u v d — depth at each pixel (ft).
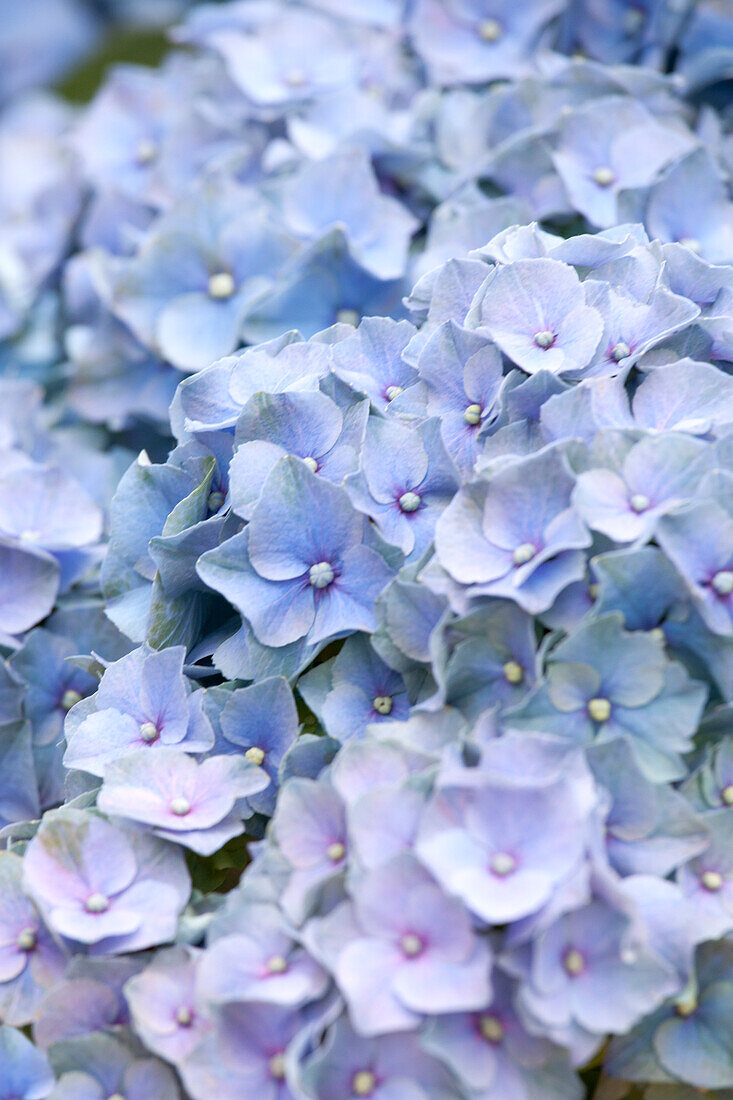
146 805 2.19
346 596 2.23
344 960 2.06
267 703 2.23
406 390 2.28
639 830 2.12
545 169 2.58
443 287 2.31
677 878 2.12
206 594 2.33
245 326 2.55
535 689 2.12
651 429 2.21
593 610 2.13
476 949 2.05
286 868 2.13
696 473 2.15
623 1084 2.14
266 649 2.24
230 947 2.11
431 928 2.06
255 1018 2.09
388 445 2.24
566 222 2.57
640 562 2.12
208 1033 2.11
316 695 2.23
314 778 2.22
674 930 2.08
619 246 2.30
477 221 2.54
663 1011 2.12
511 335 2.25
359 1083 2.07
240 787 2.20
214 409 2.30
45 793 2.46
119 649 2.49
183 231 2.57
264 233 2.57
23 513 2.51
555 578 2.14
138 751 2.22
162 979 2.14
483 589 2.15
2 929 2.21
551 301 2.25
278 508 2.22
